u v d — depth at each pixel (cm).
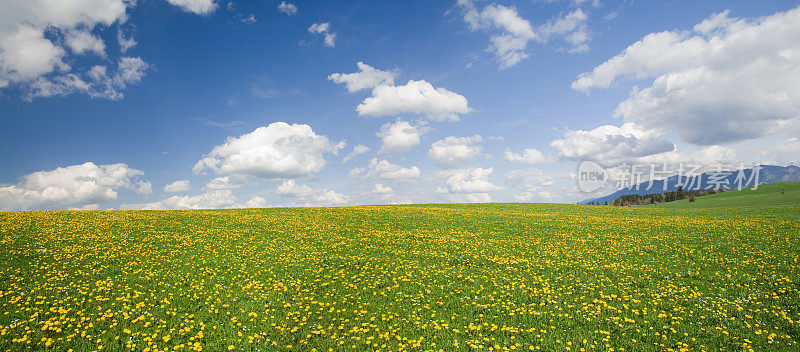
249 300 1472
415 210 5553
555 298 1523
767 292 1543
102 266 1859
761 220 4072
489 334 1212
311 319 1316
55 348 1028
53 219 3322
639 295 1549
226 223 3591
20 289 1438
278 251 2406
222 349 1084
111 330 1155
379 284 1730
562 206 7081
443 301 1509
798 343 1102
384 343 1138
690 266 2033
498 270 1981
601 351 1088
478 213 5159
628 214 5562
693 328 1223
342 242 2742
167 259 2083
